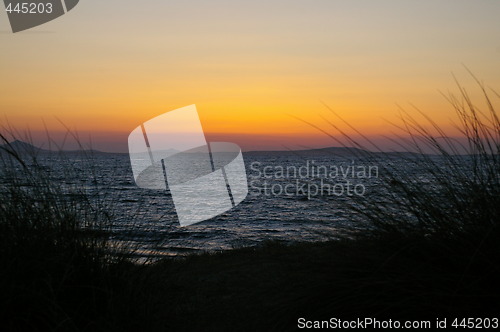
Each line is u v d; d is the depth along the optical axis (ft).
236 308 14.03
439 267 11.05
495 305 10.32
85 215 13.57
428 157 12.47
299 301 12.09
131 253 13.65
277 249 19.86
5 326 10.46
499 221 10.81
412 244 11.41
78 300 12.09
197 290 15.62
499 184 11.36
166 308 13.64
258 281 15.96
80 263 12.54
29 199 12.87
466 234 11.05
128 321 11.92
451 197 11.55
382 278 11.16
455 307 10.45
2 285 10.65
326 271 12.01
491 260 10.62
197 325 13.05
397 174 12.37
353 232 12.60
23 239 11.89
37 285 11.40
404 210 12.01
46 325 10.75
